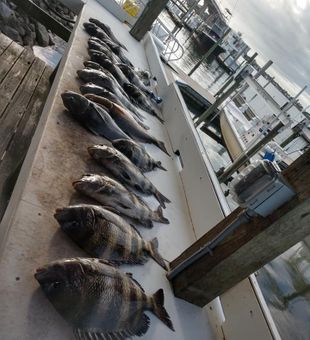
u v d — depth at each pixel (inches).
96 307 80.0
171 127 258.2
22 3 323.0
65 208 95.8
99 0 421.4
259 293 122.8
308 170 85.6
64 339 76.1
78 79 191.5
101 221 98.0
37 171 111.7
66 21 454.6
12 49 273.3
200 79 1112.2
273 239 98.4
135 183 146.9
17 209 94.5
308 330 377.4
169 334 104.3
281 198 90.0
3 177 174.1
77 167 127.6
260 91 442.9
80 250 97.6
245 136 515.5
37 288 79.7
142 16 405.7
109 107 176.2
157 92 318.7
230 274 112.4
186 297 122.4
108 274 84.2
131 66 303.4
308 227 91.5
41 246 89.9
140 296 94.9
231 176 435.5
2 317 70.4
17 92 234.2
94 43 243.6
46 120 136.7
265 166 88.1
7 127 203.6
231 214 111.8
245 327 117.3
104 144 153.5
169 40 467.5
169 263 131.9
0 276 76.7
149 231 140.4
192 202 182.4
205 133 591.5
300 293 411.5
